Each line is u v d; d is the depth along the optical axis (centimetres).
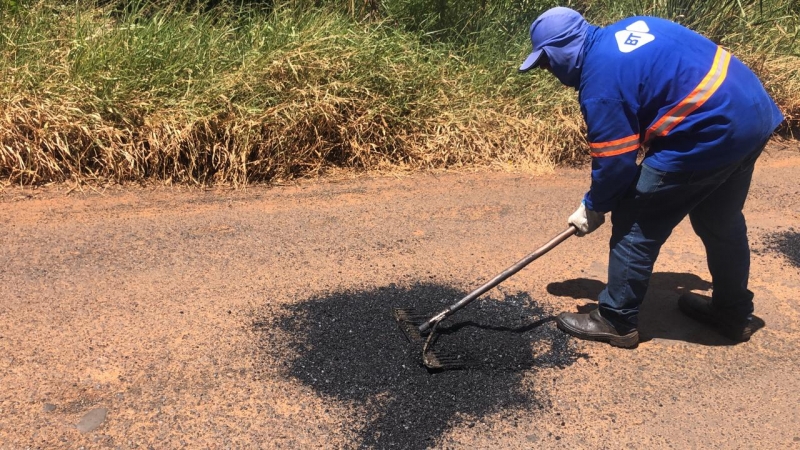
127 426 278
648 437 284
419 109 610
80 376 305
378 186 549
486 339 346
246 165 543
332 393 303
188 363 318
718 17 692
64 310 355
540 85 657
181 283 388
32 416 280
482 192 544
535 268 423
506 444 277
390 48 628
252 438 275
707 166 290
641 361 333
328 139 582
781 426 291
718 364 332
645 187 302
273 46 600
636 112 287
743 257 333
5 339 328
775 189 566
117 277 390
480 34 701
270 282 393
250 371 314
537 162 602
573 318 352
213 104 550
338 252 434
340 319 358
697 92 279
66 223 455
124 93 538
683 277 416
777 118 300
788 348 346
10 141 506
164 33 596
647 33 287
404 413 292
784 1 762
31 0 602
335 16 654
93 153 528
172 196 510
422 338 343
